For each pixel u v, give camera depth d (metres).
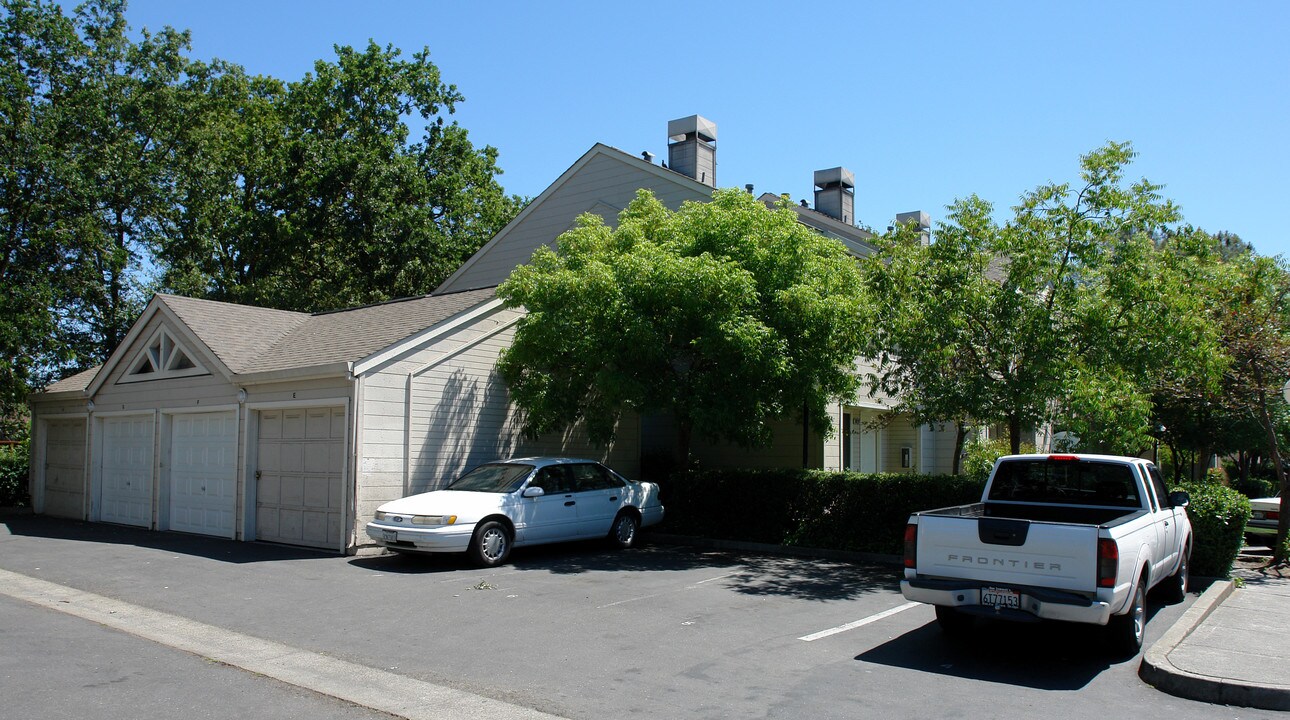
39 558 13.36
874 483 14.48
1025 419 11.82
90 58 27.11
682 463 16.98
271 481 15.47
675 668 7.41
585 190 23.47
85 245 24.09
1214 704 6.54
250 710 6.23
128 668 7.27
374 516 13.86
